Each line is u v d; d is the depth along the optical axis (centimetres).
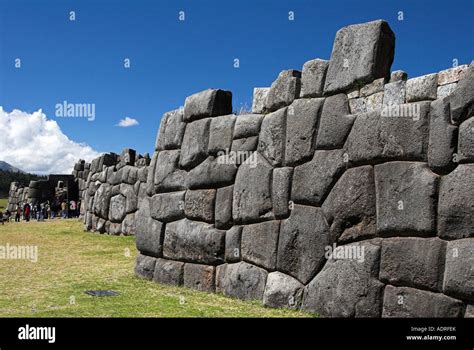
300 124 811
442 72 652
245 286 868
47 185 4375
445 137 625
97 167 2419
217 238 931
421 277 631
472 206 590
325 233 755
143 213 1125
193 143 1012
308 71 822
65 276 1096
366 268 690
